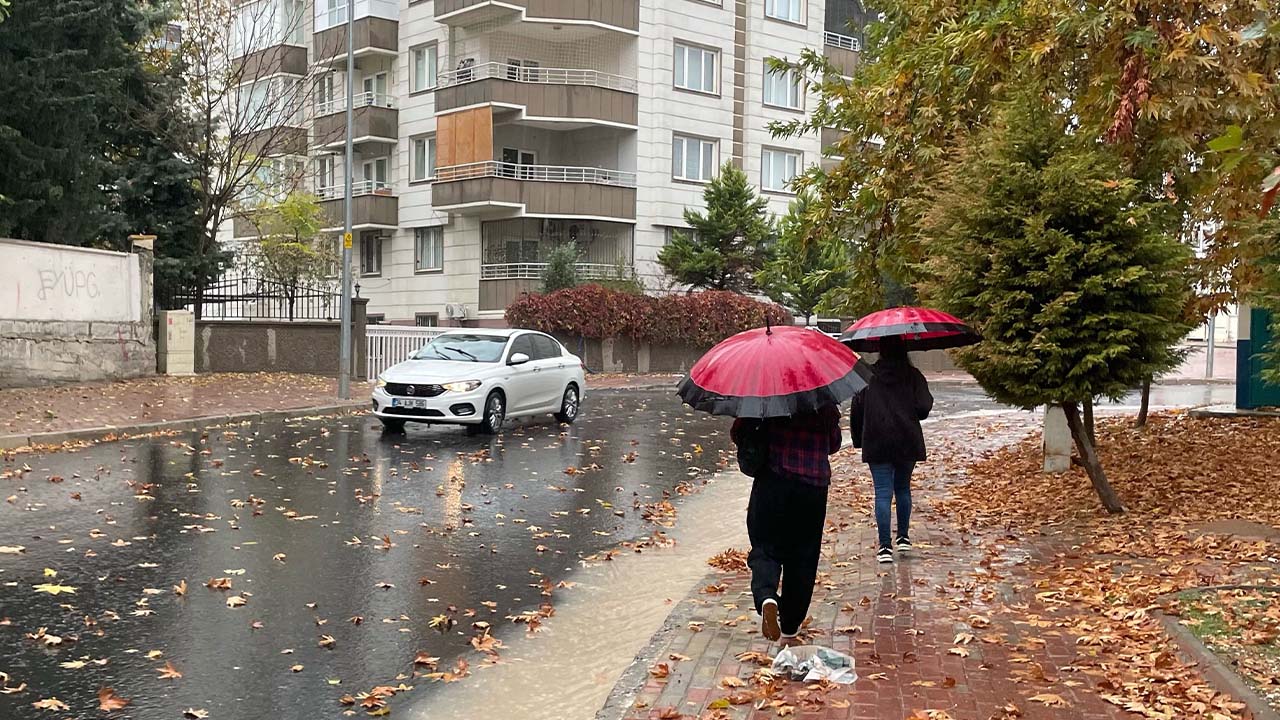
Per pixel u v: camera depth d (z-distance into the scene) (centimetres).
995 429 1902
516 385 1759
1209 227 1336
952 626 657
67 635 643
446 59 3703
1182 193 1114
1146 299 930
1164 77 1023
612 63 3647
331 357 2692
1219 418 1661
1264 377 1169
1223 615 633
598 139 3703
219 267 2911
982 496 1188
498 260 3572
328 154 3988
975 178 972
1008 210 942
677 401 2428
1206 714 492
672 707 521
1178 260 922
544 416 2034
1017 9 1152
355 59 3928
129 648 623
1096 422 1769
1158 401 2491
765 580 595
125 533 913
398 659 622
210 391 2139
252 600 731
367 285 4022
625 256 3612
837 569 825
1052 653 600
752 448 597
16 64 2159
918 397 853
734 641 633
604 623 712
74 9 2214
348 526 980
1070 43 1108
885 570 819
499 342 1811
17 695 545
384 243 3953
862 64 1636
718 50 3797
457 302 3678
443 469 1334
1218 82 1052
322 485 1188
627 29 3559
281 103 3762
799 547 613
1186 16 1025
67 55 2219
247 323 2628
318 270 3653
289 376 2600
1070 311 927
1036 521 1012
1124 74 1009
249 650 627
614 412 2138
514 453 1502
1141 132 1088
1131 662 576
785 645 621
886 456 847
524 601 761
